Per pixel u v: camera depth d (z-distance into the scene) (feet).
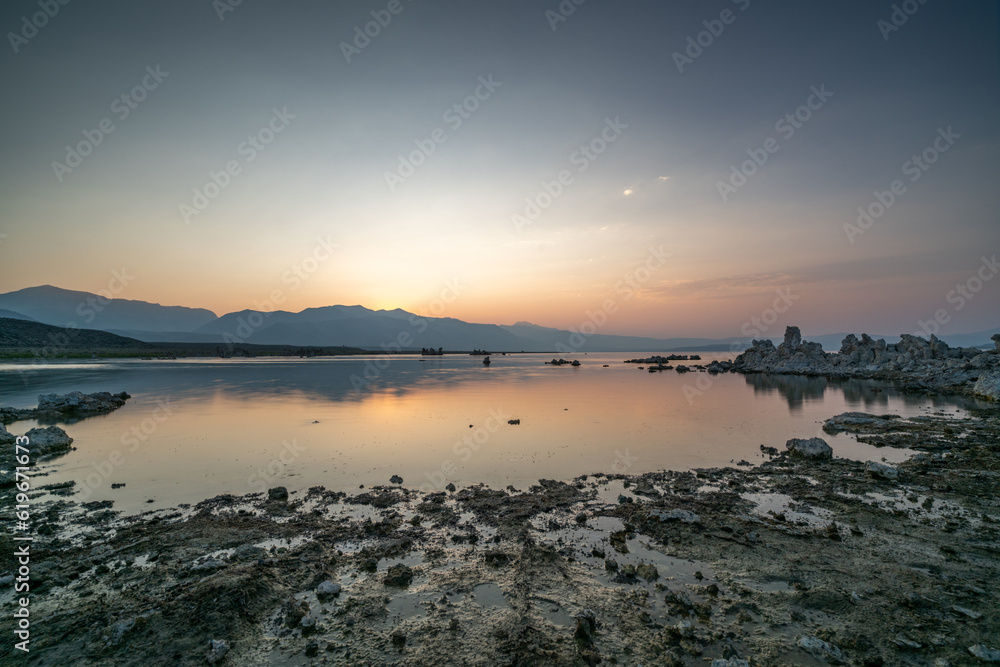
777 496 44.91
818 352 229.45
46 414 90.53
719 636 23.52
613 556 32.40
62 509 41.83
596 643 23.04
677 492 46.50
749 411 98.84
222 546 33.88
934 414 90.63
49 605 25.91
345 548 33.78
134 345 528.63
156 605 25.31
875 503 42.39
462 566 31.04
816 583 28.27
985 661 21.06
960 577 28.68
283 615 25.35
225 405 106.63
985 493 44.27
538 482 49.98
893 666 21.09
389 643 23.08
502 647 22.59
